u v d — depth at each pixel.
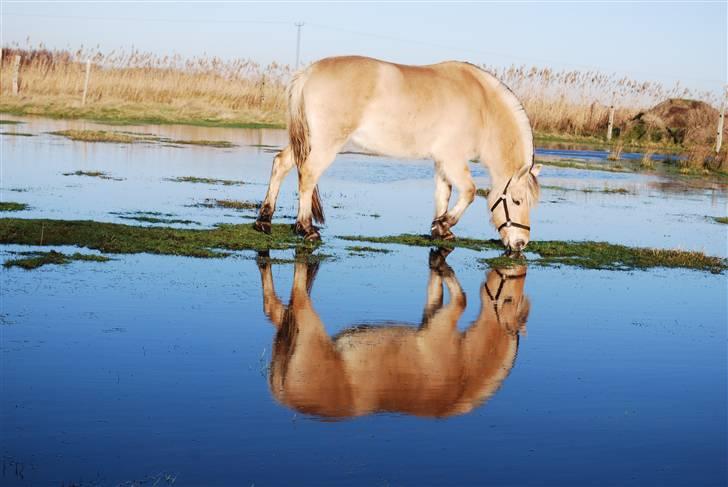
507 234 11.16
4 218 10.89
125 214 12.23
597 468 4.65
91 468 4.37
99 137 25.02
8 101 34.94
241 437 4.83
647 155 28.17
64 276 8.34
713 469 4.70
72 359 6.03
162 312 7.32
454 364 6.38
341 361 6.30
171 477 4.30
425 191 18.31
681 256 11.41
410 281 9.09
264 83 41.22
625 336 7.41
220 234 10.93
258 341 6.67
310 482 4.31
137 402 5.28
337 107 10.80
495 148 11.39
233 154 23.80
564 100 39.91
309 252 10.38
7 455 4.49
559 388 5.96
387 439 4.91
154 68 41.19
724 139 32.12
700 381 6.27
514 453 4.80
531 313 8.05
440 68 11.38
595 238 12.92
